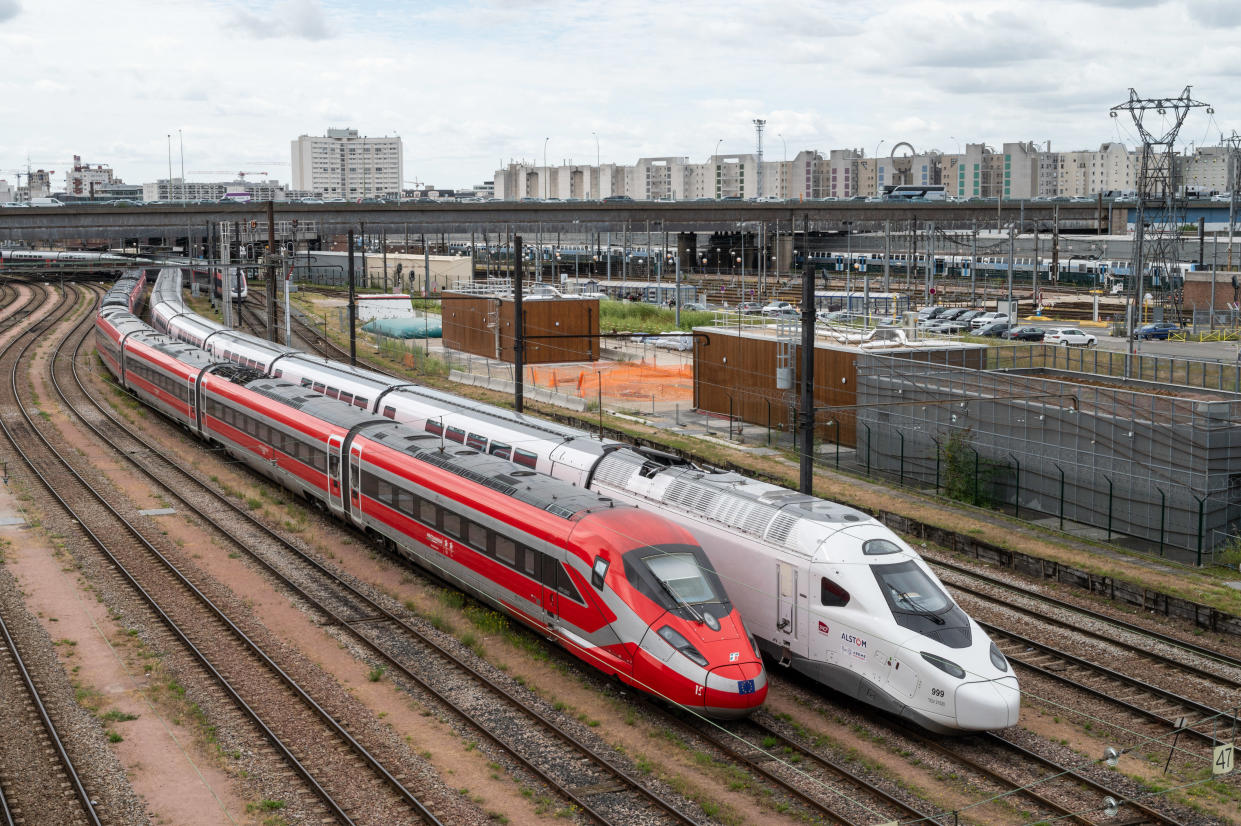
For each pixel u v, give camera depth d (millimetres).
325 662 23969
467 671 23406
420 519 29344
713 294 132750
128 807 17500
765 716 21500
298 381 47938
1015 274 152750
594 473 28953
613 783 18531
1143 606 28406
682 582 21547
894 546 22219
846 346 49750
